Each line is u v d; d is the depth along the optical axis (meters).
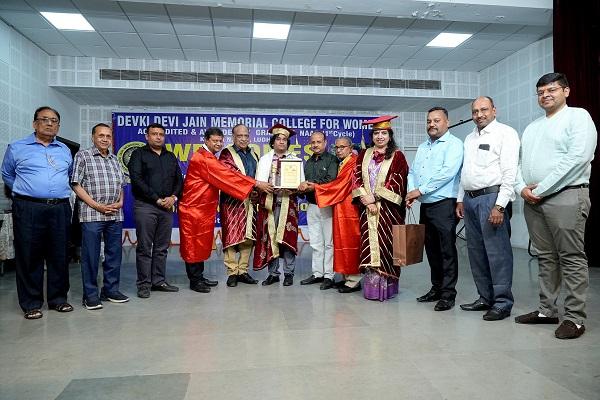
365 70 7.76
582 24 4.89
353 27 5.99
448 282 2.91
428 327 2.47
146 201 3.40
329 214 3.67
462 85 8.04
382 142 3.19
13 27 5.80
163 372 1.85
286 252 3.82
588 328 2.41
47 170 2.83
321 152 3.82
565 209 2.26
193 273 3.62
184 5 5.28
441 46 6.73
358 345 2.17
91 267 3.01
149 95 7.53
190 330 2.46
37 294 2.87
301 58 7.23
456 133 8.71
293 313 2.82
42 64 6.68
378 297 3.18
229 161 3.77
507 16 5.30
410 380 1.74
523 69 6.84
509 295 2.66
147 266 3.40
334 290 3.58
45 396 1.63
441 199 2.91
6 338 2.35
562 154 2.29
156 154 3.48
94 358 2.03
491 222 2.57
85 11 5.39
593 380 1.72
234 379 1.77
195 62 7.29
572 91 4.93
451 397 1.59
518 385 1.68
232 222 3.75
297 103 8.25
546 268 2.49
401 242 2.82
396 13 5.14
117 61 7.09
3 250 4.54
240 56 7.09
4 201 5.02
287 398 1.60
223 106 8.38
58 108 7.23
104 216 3.05
